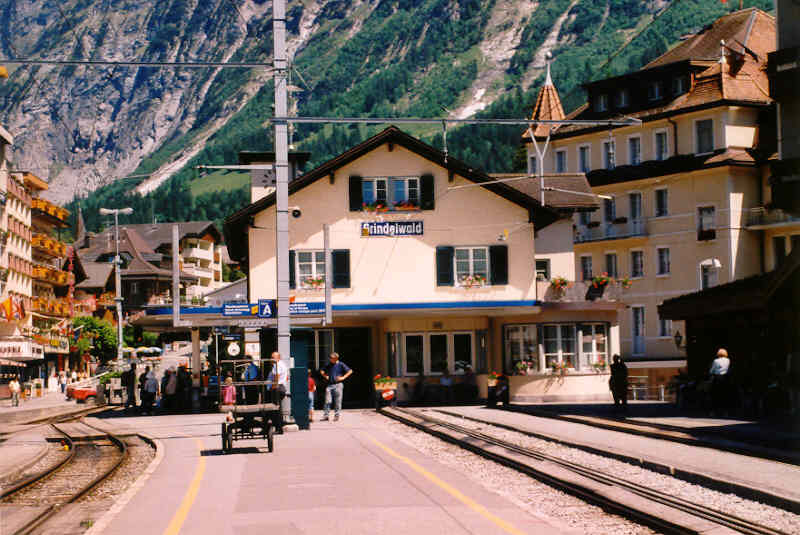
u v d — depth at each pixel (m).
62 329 100.06
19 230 89.69
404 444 22.30
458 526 11.38
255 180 50.81
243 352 41.94
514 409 35.66
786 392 28.23
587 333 43.38
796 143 28.62
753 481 14.34
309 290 41.88
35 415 50.50
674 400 43.50
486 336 43.88
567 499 14.02
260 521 12.11
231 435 21.48
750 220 58.59
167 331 46.75
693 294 33.38
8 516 13.88
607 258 65.62
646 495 13.92
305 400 27.31
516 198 43.25
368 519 11.98
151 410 43.31
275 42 26.95
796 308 28.66
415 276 42.75
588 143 67.00
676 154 61.19
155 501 14.12
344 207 42.53
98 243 158.62
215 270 177.25
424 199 42.97
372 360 44.34
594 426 27.00
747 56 61.50
